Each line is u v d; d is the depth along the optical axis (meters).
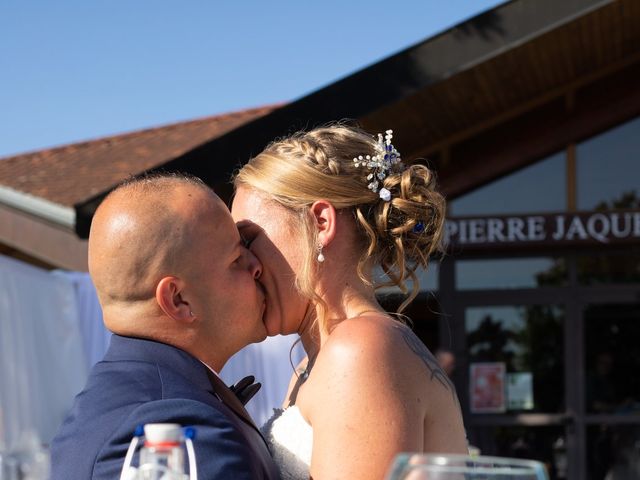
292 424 1.85
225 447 1.60
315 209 1.92
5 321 4.61
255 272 1.90
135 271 1.78
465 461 1.15
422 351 1.82
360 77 6.47
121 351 1.77
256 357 5.36
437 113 7.48
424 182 2.03
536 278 8.59
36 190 8.98
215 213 1.83
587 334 8.57
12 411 4.55
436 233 2.04
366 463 1.68
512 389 8.60
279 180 1.94
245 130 6.56
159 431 1.35
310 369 1.99
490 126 8.47
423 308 10.00
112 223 1.80
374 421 1.69
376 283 1.99
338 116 6.49
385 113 6.90
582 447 8.49
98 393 1.71
